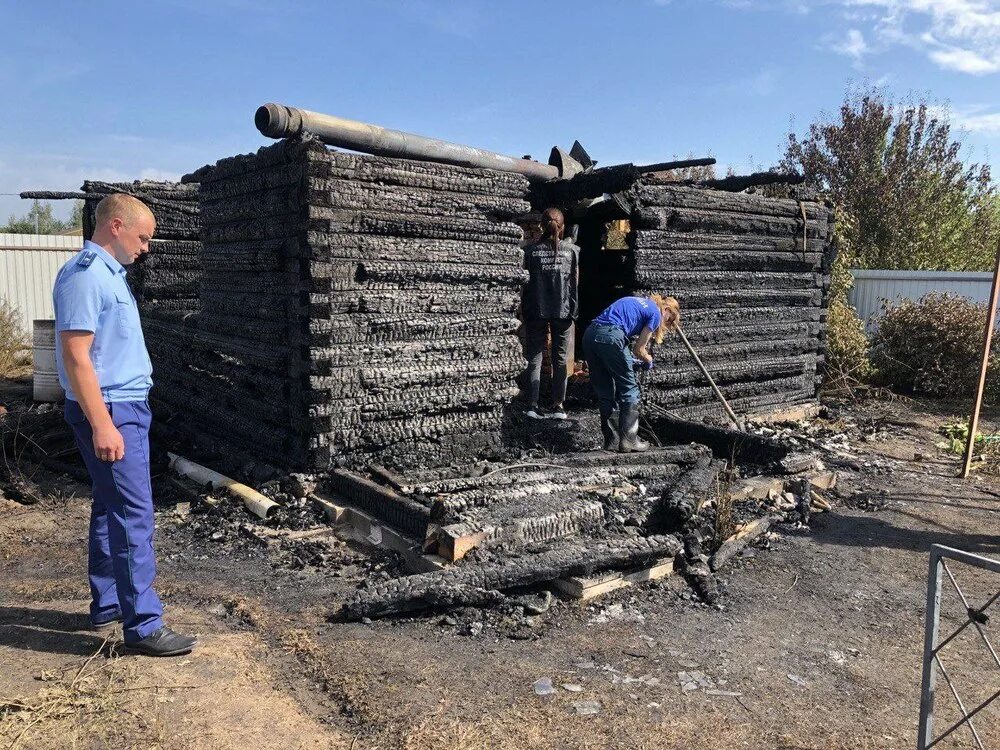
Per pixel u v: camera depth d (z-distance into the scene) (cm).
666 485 561
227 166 609
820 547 507
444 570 394
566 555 409
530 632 367
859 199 1555
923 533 545
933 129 1580
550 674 326
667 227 764
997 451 790
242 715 281
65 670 307
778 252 895
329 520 507
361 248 529
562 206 817
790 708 308
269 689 305
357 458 552
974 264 1533
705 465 597
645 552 427
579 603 402
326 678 316
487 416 624
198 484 581
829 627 390
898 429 899
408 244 554
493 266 607
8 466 615
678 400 787
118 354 310
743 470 634
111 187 861
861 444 817
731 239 831
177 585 418
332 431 533
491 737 275
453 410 604
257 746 263
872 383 1152
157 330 781
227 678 308
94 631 346
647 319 634
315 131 532
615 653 349
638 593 420
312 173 504
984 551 512
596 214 880
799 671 341
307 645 345
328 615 382
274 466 571
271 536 489
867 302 1262
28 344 1309
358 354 534
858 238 1537
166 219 836
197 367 696
